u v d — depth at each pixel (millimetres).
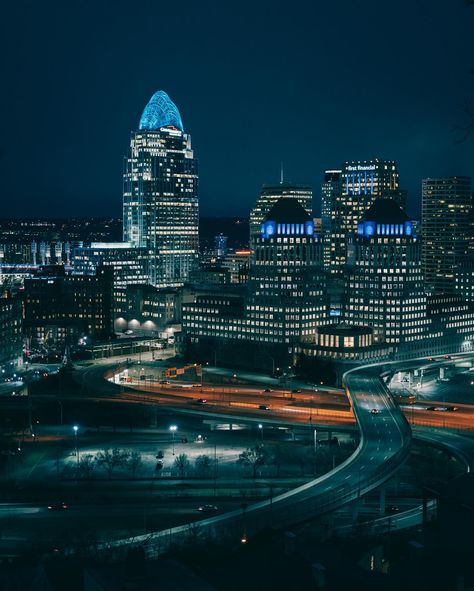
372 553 164625
